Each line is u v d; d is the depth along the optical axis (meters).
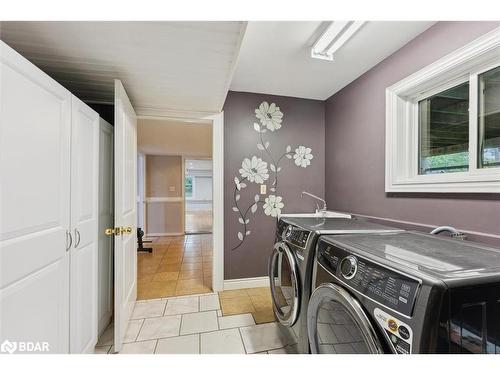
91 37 1.19
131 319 1.92
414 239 1.11
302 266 1.25
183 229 5.56
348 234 1.22
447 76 1.46
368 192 2.11
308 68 2.08
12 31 1.13
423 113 1.76
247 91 2.57
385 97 1.90
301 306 1.27
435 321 0.57
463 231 1.31
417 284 0.63
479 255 0.84
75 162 1.29
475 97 1.34
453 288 0.59
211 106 2.25
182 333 1.74
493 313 0.62
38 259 0.98
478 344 0.59
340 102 2.52
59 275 1.13
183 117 2.35
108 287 1.89
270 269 1.78
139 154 5.22
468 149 1.40
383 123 1.94
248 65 2.03
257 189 2.61
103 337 1.72
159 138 3.96
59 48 1.28
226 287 2.51
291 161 2.71
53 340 1.08
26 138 0.92
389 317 0.67
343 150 2.47
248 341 1.64
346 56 1.88
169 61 1.43
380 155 1.97
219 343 1.62
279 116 2.68
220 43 1.26
